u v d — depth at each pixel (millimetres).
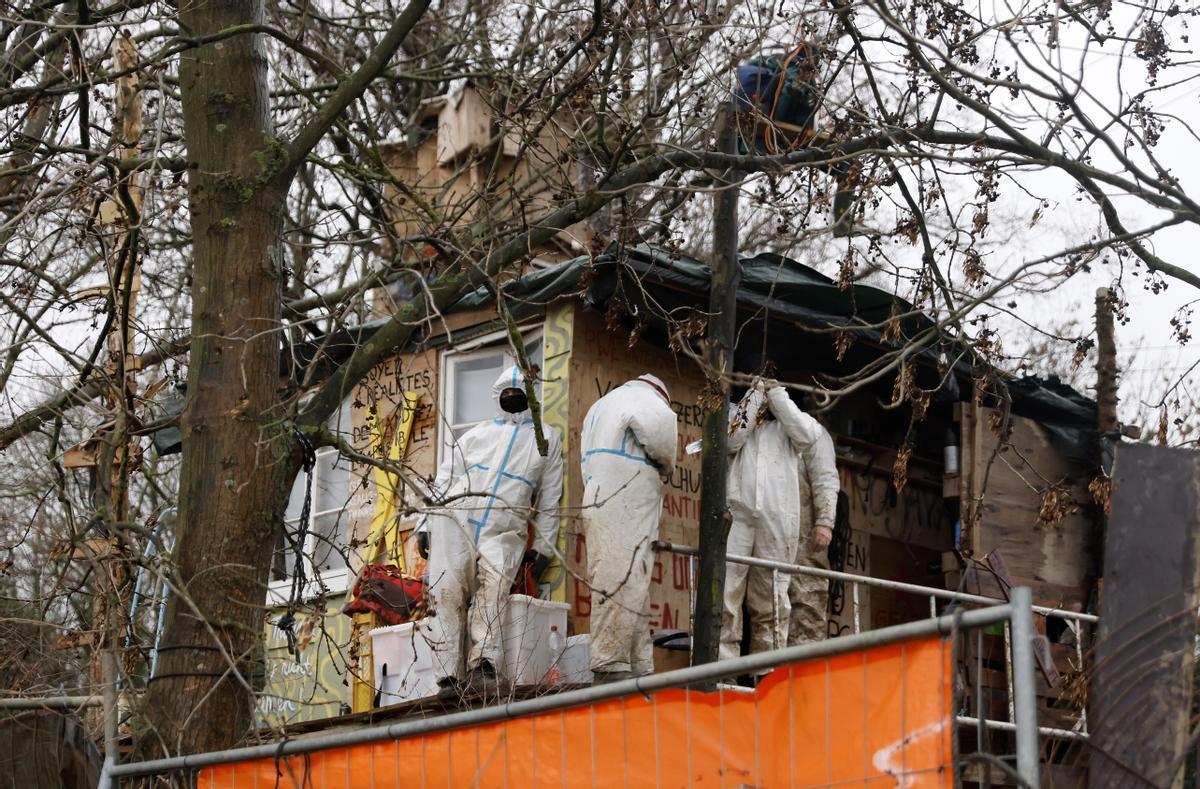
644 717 5445
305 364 10805
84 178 8578
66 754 8133
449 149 14586
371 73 8539
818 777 4859
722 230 8859
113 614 8383
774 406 9625
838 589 10875
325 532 11805
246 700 7941
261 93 8758
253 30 8406
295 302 11617
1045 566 11211
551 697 5672
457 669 9234
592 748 5559
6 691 8672
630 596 8945
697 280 9977
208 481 8188
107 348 9883
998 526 11156
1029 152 8797
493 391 9750
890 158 9102
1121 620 4965
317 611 8273
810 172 9164
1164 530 4961
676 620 10445
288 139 10172
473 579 9383
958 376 11406
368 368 8469
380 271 8656
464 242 9141
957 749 4473
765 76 9844
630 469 9148
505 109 10242
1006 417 9758
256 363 8367
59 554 9039
